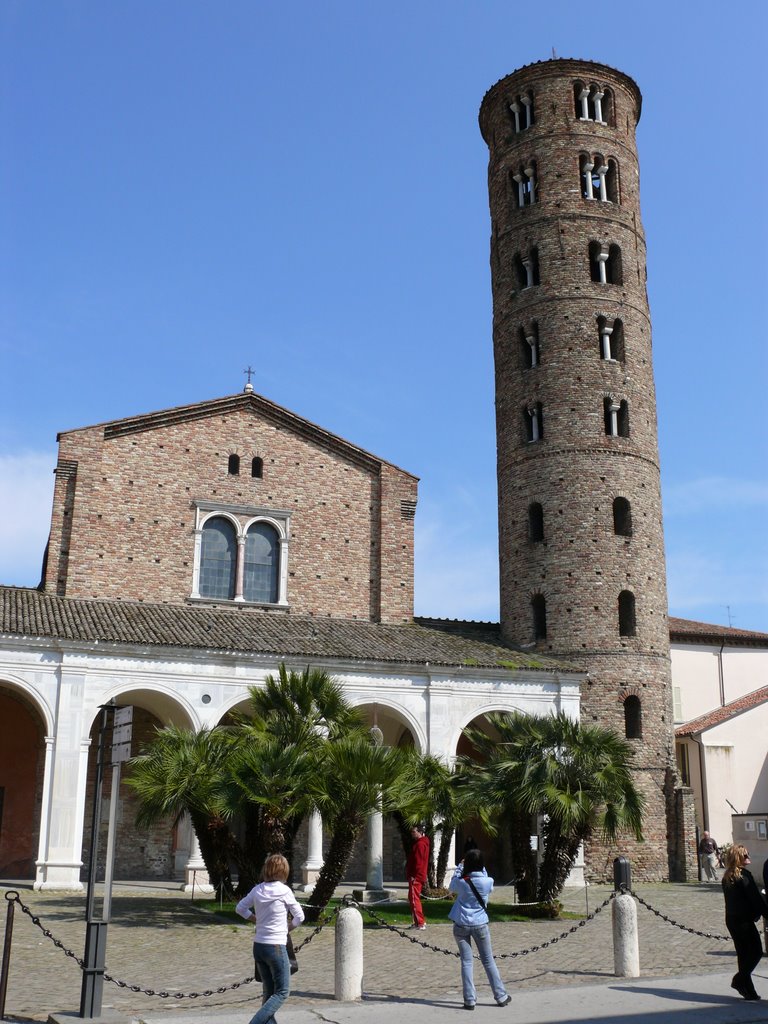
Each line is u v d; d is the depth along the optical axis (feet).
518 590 152.66
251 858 89.56
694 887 129.80
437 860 114.11
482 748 107.34
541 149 166.50
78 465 140.36
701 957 70.13
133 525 141.90
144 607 135.54
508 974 63.05
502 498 160.45
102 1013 48.93
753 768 174.40
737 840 142.41
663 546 156.04
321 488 154.61
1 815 126.82
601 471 151.53
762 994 55.31
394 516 156.87
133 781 89.97
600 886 132.36
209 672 121.80
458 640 147.95
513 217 167.53
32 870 125.59
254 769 83.97
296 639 131.95
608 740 96.84
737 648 197.88
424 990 57.36
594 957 69.67
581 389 154.71
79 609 129.08
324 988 57.98
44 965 64.90
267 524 151.02
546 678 138.41
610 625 145.38
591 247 163.12
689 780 175.11
